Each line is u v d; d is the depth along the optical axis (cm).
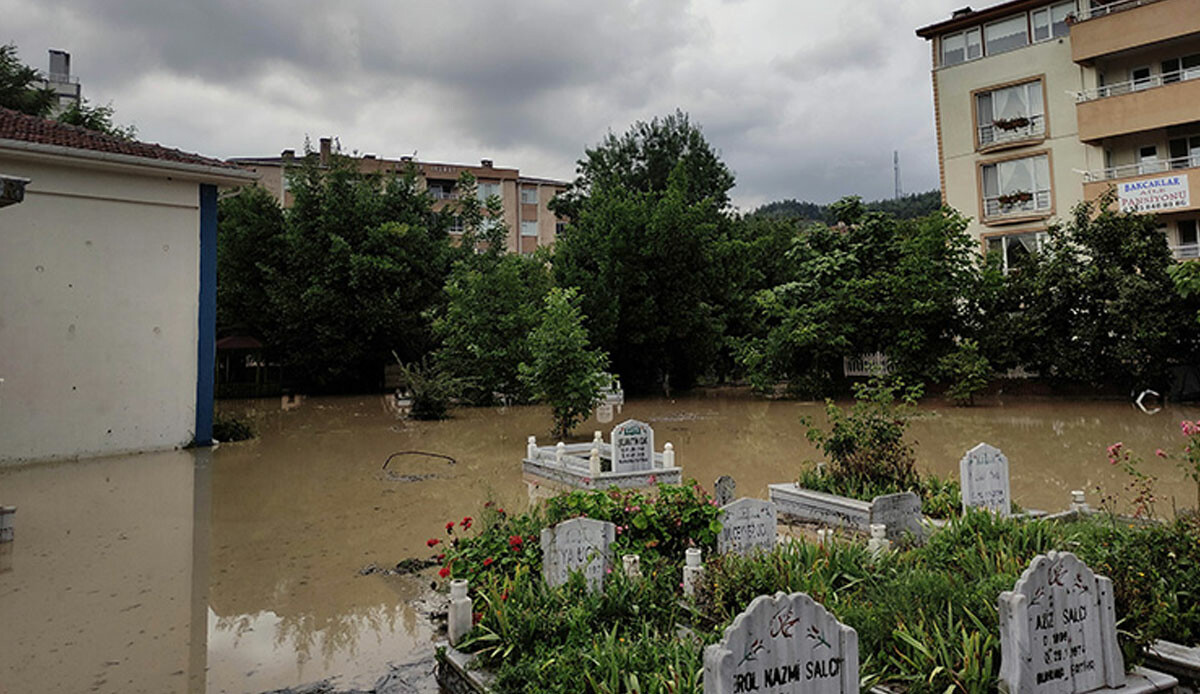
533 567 582
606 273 2856
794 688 353
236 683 488
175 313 1600
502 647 468
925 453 1356
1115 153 2470
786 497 930
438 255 3125
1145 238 2066
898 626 436
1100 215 2158
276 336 3050
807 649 358
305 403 2766
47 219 1448
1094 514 787
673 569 586
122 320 1530
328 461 1428
